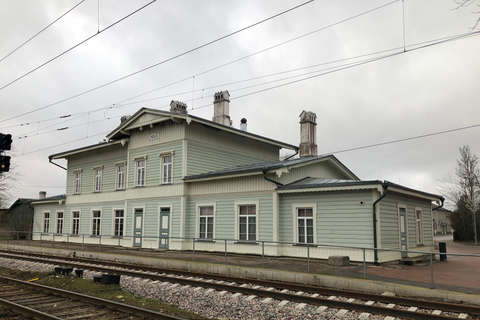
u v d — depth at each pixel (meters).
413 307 9.47
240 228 20.75
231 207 21.17
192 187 23.31
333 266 15.27
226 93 27.30
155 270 16.22
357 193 17.02
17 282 12.49
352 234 16.92
